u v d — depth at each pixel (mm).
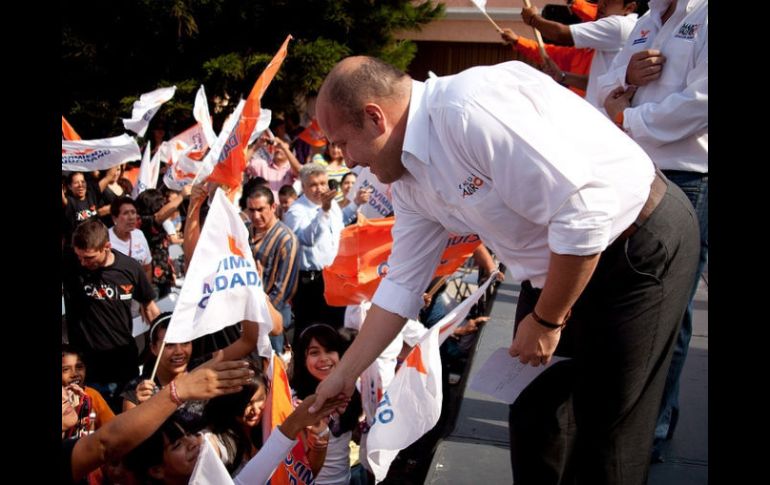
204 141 7129
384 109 1966
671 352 2125
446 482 2852
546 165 1767
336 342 3715
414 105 1964
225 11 11734
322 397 2396
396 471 4434
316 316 5926
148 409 2152
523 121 1791
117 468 2525
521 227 1984
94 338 5051
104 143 6750
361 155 2047
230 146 3773
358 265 4074
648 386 2111
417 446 4590
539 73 1888
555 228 1813
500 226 1990
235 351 3051
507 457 3025
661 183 2018
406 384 2877
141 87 11969
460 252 3326
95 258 5004
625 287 1984
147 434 2150
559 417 2215
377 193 5098
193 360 3910
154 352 3715
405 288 2408
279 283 5488
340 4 12102
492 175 1854
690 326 2721
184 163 7168
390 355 3732
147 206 7008
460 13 15227
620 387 2061
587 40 3762
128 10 11328
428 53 16172
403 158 1987
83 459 2135
